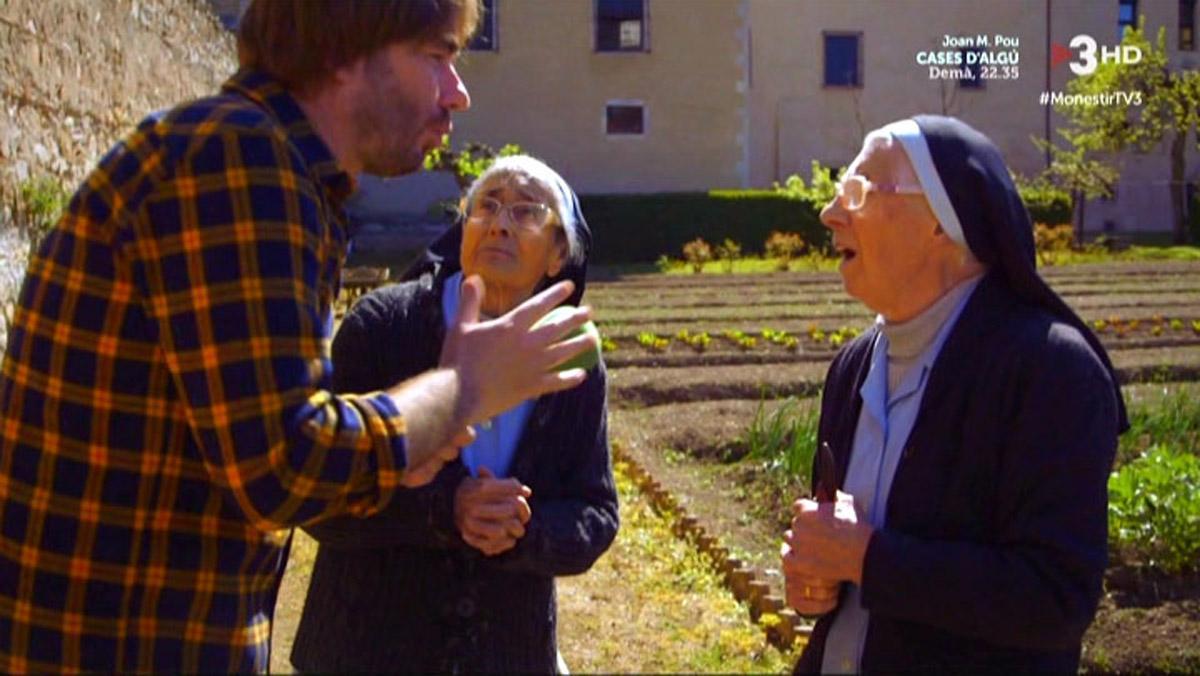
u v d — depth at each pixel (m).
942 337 2.39
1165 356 11.05
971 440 2.29
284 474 1.74
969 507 2.29
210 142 1.82
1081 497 2.19
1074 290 16.08
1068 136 25.73
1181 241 23.92
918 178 2.36
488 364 1.97
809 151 29.02
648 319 14.21
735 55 27.14
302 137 1.95
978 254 2.35
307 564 5.52
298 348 1.78
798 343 12.45
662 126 27.06
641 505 7.09
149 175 1.82
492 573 2.65
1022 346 2.27
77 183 8.41
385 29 1.98
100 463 1.84
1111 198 25.80
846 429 2.57
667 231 25.88
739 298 16.83
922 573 2.21
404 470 1.84
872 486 2.43
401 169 2.11
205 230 1.78
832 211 2.46
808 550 2.30
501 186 2.82
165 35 12.24
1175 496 5.69
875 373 2.52
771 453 7.91
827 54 28.94
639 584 5.57
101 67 9.43
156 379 1.84
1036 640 2.19
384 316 2.79
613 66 26.77
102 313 1.82
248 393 1.74
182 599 1.89
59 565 1.85
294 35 1.97
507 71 26.48
